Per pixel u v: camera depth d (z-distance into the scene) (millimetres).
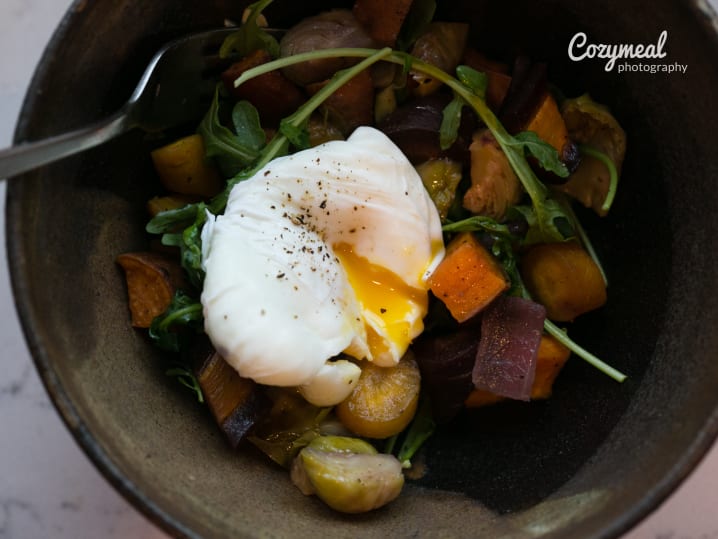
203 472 217
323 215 234
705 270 220
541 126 248
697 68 212
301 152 235
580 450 239
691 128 222
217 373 229
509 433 257
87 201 220
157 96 231
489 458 254
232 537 196
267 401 233
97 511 261
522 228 254
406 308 242
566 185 260
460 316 242
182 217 236
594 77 249
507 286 242
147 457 203
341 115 253
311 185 232
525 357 241
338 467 227
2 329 268
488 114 245
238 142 242
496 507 234
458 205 254
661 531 260
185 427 228
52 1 274
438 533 219
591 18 233
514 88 250
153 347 236
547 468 242
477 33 257
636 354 240
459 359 246
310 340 224
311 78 251
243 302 219
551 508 221
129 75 225
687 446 199
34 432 265
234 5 241
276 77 248
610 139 251
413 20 250
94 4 200
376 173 237
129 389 218
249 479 228
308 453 231
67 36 198
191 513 196
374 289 242
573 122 256
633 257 251
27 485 262
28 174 194
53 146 193
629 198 253
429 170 251
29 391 266
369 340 240
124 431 204
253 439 239
